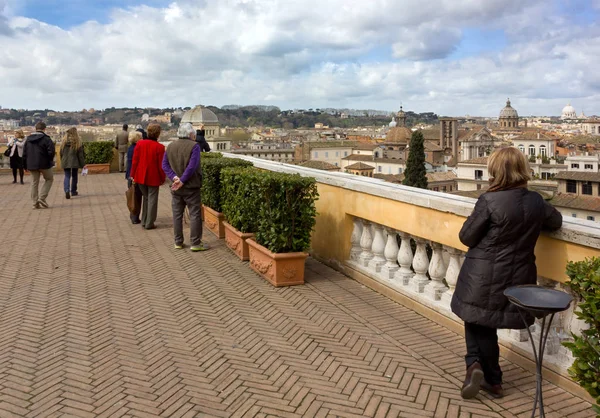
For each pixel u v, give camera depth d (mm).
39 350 4820
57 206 13891
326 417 3664
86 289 6656
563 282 3949
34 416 3705
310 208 6809
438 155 138750
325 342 4949
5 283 6965
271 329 5277
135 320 5562
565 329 4094
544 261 4102
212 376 4277
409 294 5934
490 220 3609
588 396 3799
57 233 10289
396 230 6223
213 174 9820
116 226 10969
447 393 3984
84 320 5582
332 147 135000
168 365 4488
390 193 6070
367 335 5129
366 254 6945
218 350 4781
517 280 3584
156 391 4043
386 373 4312
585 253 3760
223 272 7371
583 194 61500
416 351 4754
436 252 5602
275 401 3881
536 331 4379
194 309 5875
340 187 7305
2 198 15539
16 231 10523
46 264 7926
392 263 6465
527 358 4336
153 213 10523
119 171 24281
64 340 5047
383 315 5707
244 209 7816
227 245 8961
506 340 4570
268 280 6914
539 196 3670
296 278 6770
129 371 4387
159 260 8078
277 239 6688
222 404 3844
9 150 19250
